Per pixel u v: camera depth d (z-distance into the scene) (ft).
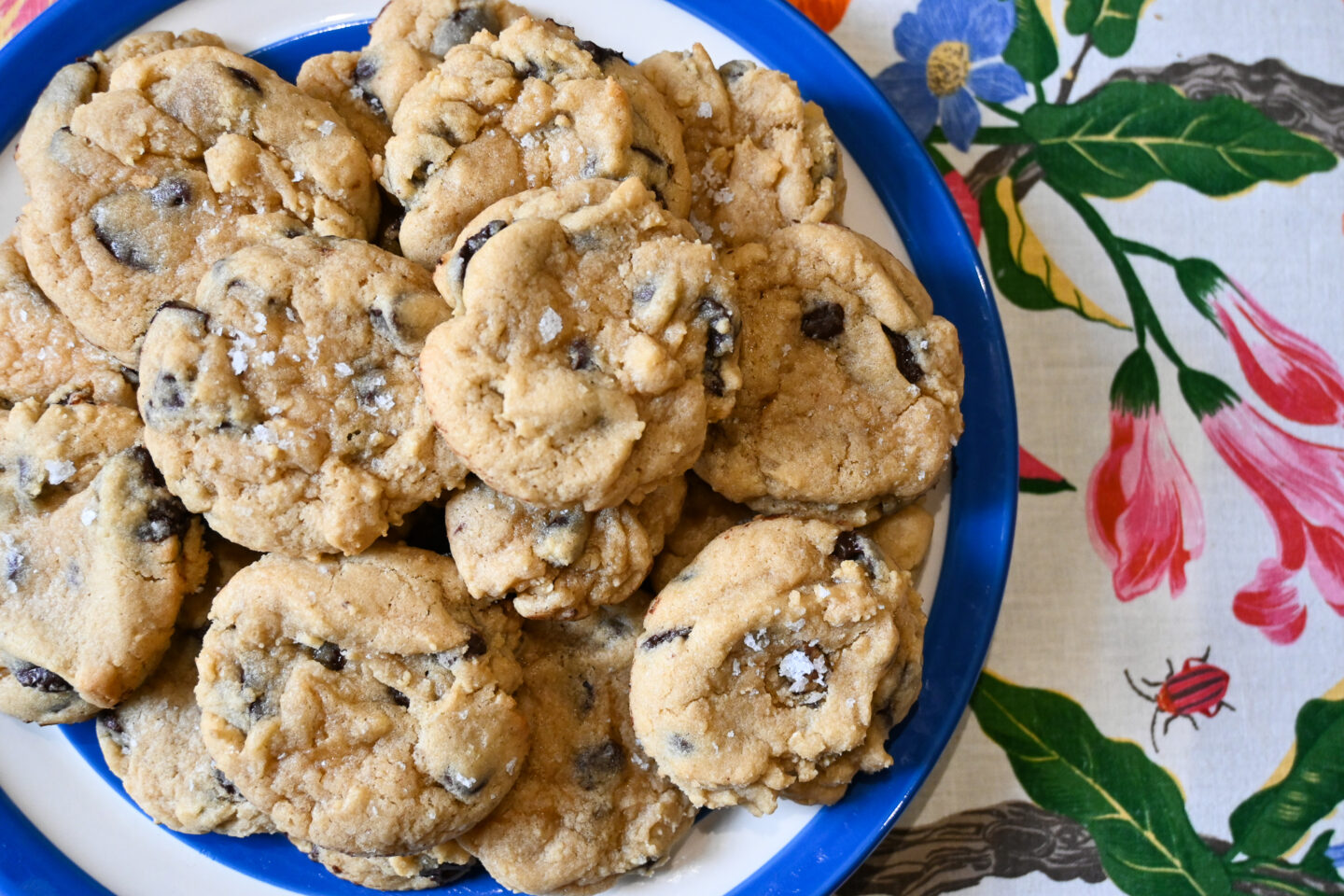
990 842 1.75
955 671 1.64
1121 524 1.79
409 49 1.59
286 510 1.48
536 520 1.51
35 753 1.61
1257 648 1.79
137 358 1.54
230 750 1.48
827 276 1.57
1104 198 1.81
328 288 1.49
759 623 1.49
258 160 1.53
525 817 1.55
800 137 1.60
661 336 1.47
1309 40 1.82
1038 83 1.81
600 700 1.58
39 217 1.52
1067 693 1.77
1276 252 1.82
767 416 1.56
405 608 1.50
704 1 1.65
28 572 1.53
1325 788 1.78
